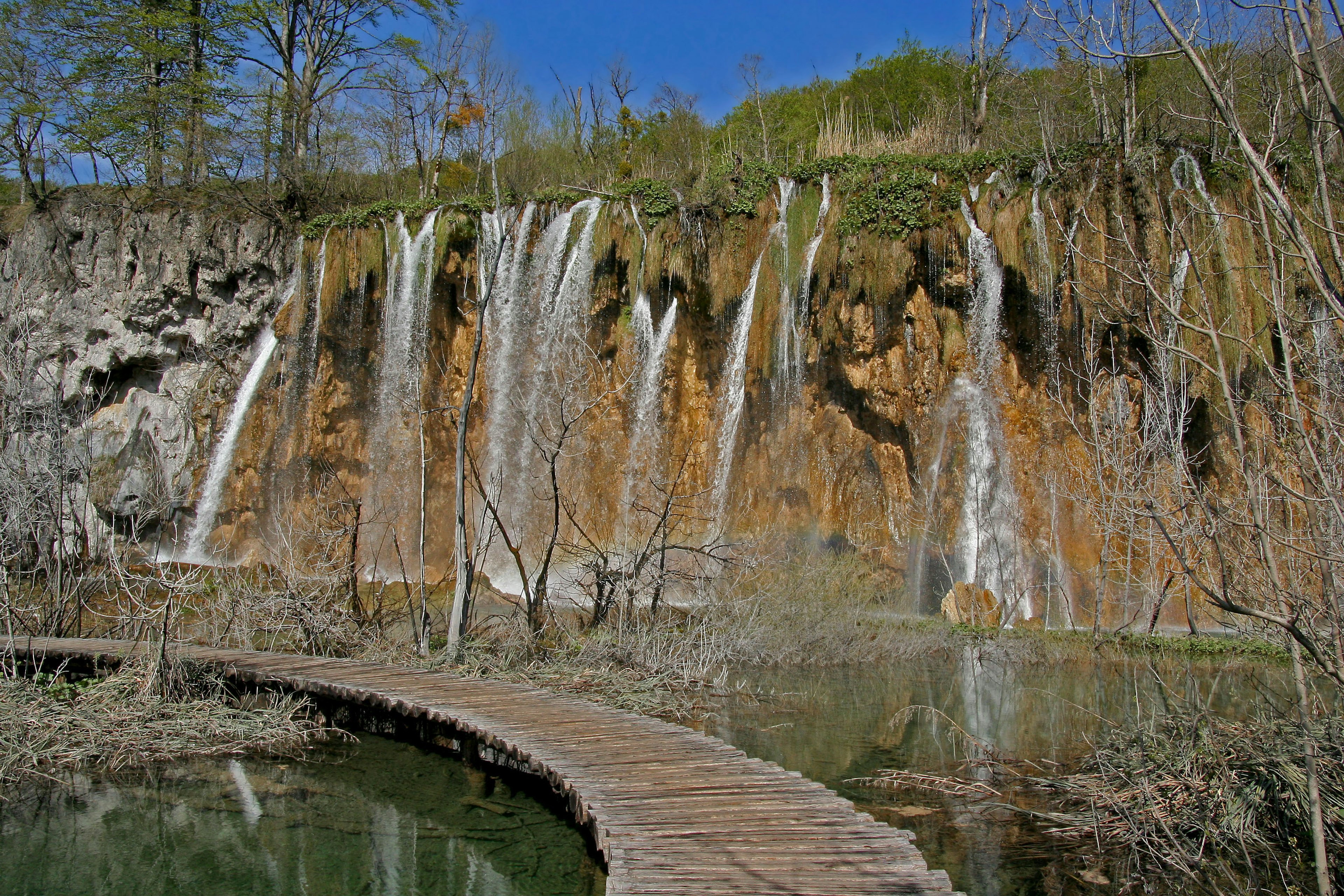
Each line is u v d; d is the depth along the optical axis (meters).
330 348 25.78
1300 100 5.68
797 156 25.34
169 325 27.14
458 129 32.31
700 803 6.91
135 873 7.46
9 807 8.92
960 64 31.58
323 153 31.81
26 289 23.80
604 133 34.66
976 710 11.64
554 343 23.48
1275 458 6.00
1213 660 13.69
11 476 15.20
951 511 20.00
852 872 5.58
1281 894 6.14
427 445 24.95
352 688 10.99
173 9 31.58
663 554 14.62
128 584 16.33
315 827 8.40
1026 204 19.14
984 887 6.46
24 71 30.16
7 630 14.68
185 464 26.58
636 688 12.10
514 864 7.53
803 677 13.66
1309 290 10.62
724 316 22.22
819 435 21.30
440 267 24.53
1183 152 17.30
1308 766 5.23
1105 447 9.86
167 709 11.08
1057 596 18.58
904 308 20.30
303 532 18.91
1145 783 7.22
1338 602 5.18
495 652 13.34
